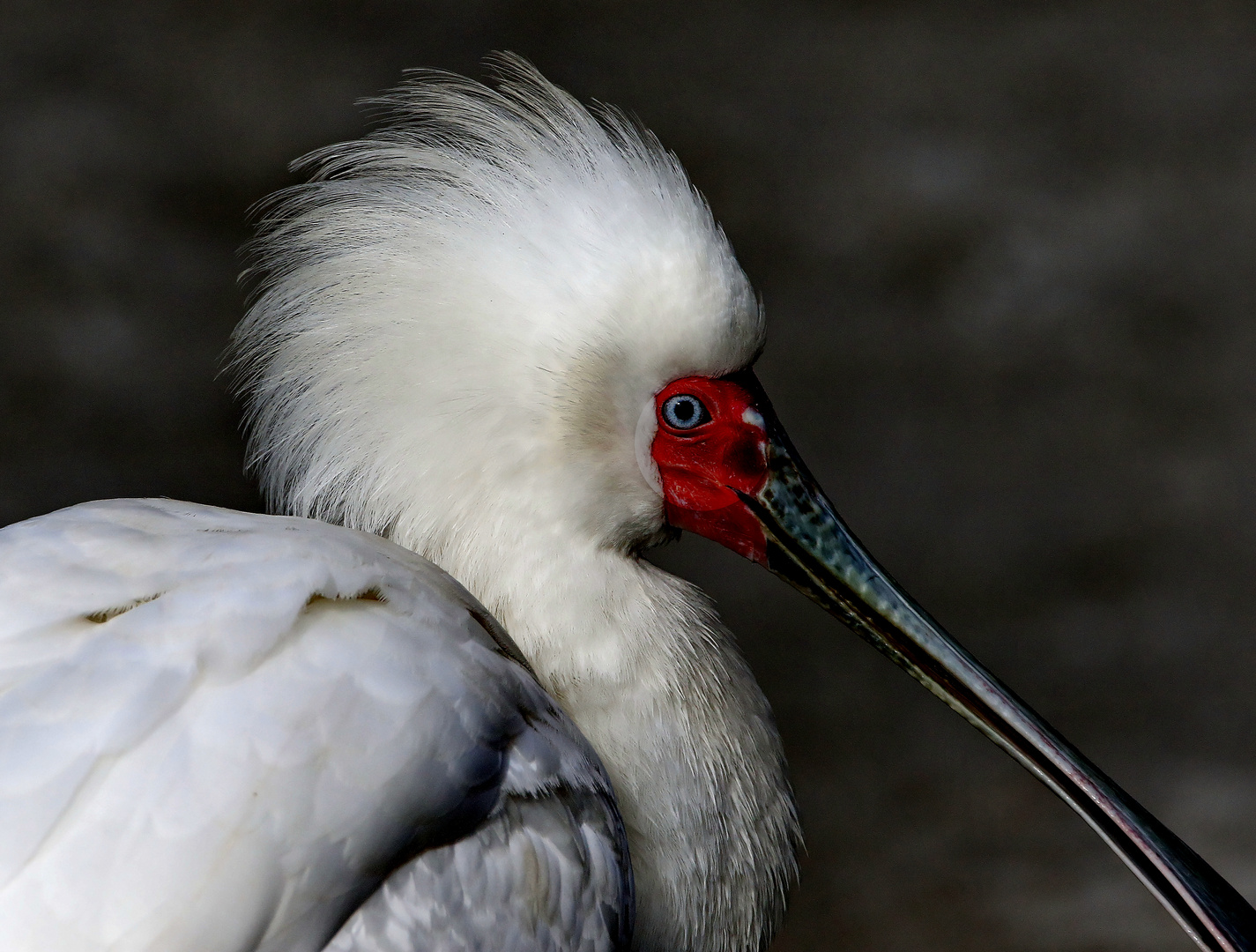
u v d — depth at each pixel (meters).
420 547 6.62
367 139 7.19
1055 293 22.53
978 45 29.61
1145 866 7.05
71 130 22.78
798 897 12.21
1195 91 28.45
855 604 7.12
